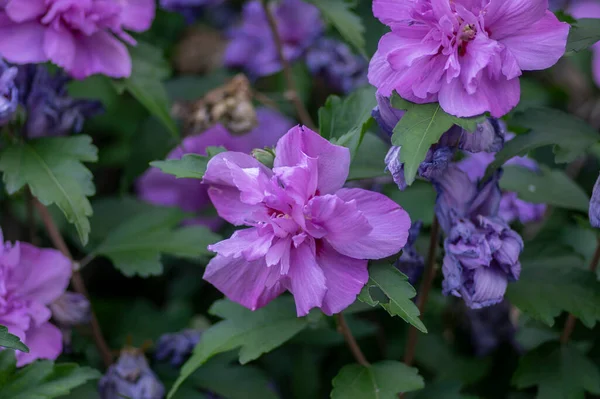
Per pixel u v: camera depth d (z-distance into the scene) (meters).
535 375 0.71
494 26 0.62
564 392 0.70
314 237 0.61
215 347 0.67
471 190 0.65
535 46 0.62
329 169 0.62
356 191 0.62
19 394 0.66
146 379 0.71
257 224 0.62
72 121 0.72
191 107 0.80
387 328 0.81
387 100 0.63
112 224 0.81
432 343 0.78
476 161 0.76
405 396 0.72
